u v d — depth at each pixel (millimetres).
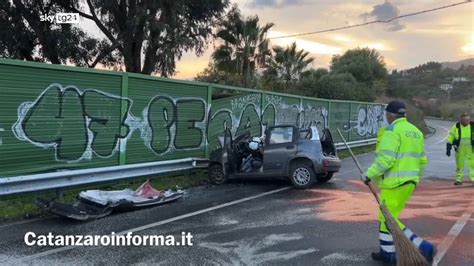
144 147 11422
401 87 73750
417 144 5648
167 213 8297
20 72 8539
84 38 24609
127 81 10828
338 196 10156
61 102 9336
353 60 64250
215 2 25453
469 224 7691
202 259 5789
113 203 8133
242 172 11703
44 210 7848
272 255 5969
